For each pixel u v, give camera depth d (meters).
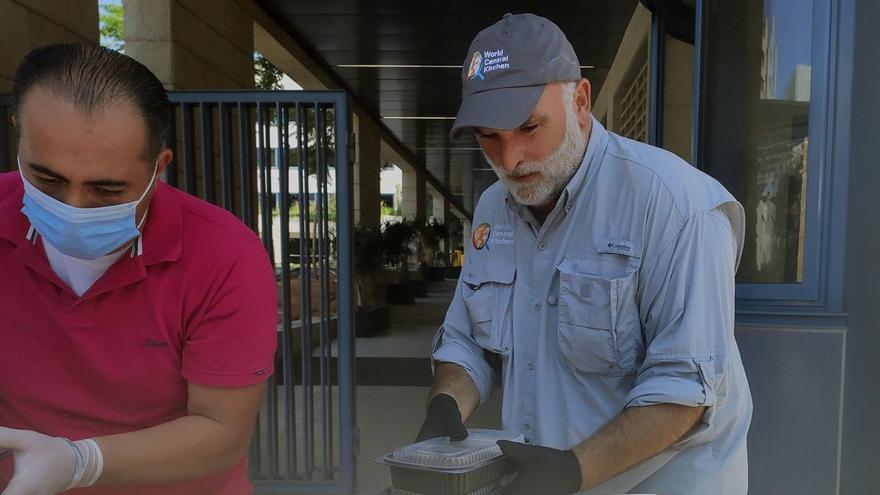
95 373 1.12
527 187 1.31
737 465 1.31
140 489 1.19
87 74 0.90
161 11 4.66
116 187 0.96
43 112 0.89
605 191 1.31
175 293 1.09
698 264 1.20
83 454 0.94
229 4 5.81
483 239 1.52
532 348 1.40
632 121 7.25
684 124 4.21
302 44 8.05
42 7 3.38
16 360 1.14
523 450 1.14
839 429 2.31
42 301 1.10
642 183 1.26
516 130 1.23
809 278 2.39
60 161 0.92
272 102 3.22
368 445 4.03
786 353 2.35
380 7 6.75
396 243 9.44
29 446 0.89
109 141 0.92
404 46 8.16
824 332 2.30
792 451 2.36
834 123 2.32
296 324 6.46
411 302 12.07
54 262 1.10
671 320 1.20
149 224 1.07
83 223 0.98
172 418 1.19
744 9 2.62
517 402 1.42
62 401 1.14
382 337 8.07
